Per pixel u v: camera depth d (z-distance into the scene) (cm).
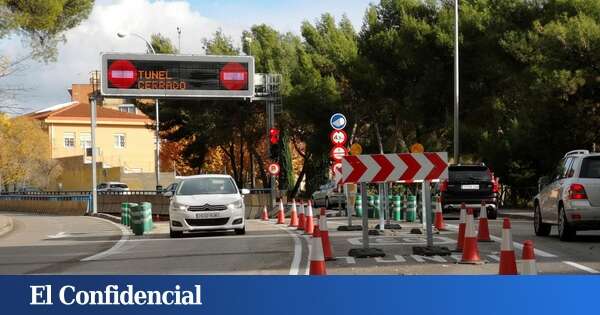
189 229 2150
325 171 5669
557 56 3256
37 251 1872
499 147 3803
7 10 2845
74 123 8906
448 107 4319
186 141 7150
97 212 4566
